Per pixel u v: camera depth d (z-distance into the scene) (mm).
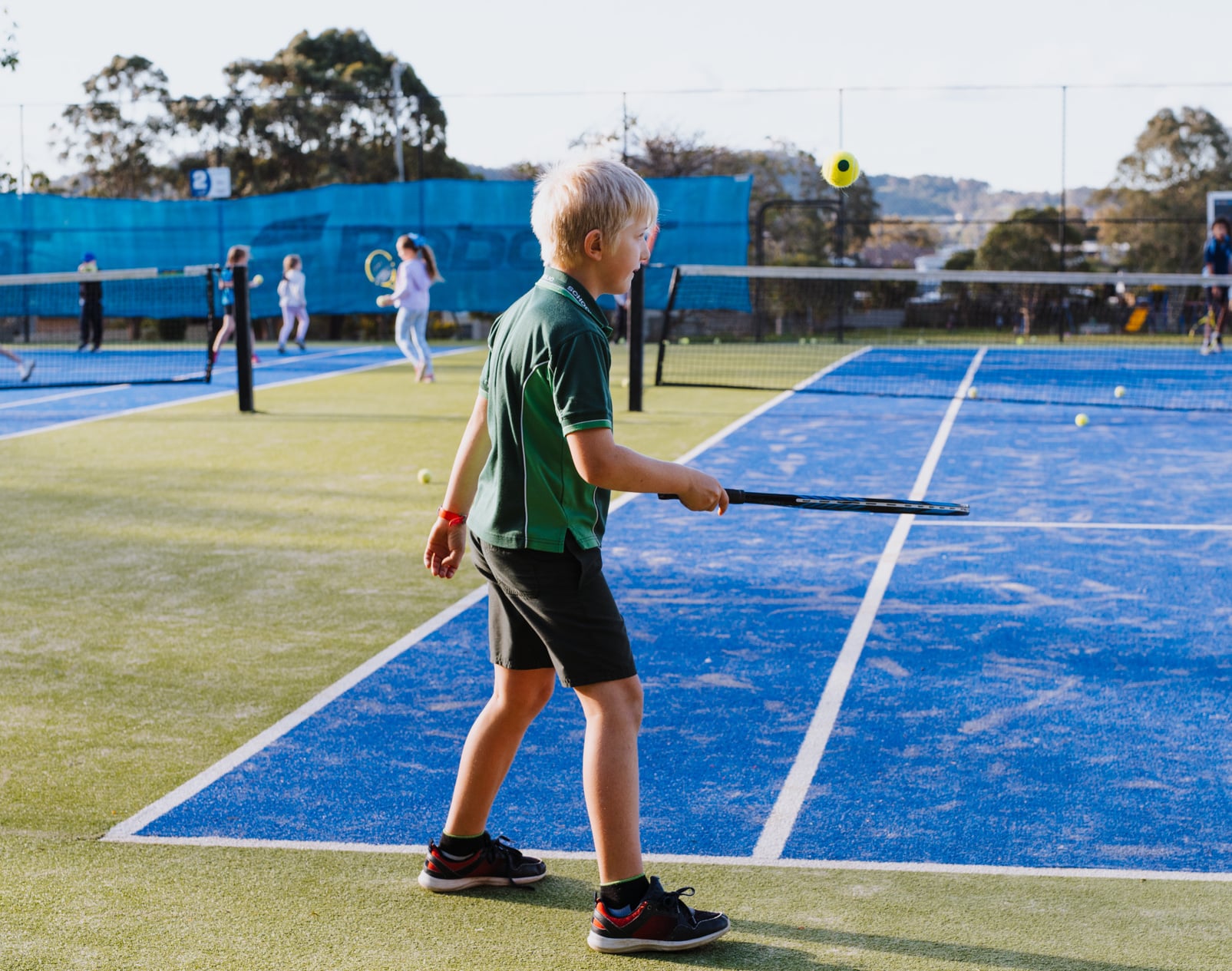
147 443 10930
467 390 15180
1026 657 5035
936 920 2941
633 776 2787
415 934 2879
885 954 2775
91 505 8297
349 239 22922
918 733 4238
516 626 2928
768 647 5207
